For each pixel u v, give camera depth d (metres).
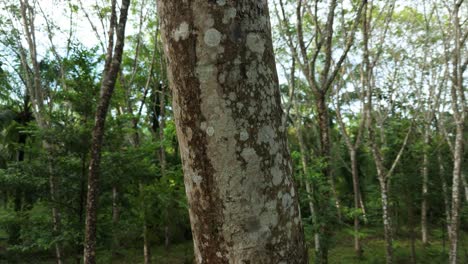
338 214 9.80
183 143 1.52
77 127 7.85
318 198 9.28
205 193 1.46
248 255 1.42
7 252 11.79
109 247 8.23
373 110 16.81
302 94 21.39
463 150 13.03
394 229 16.45
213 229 1.46
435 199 14.02
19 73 14.17
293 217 1.51
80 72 7.80
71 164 7.77
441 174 13.06
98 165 5.95
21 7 11.20
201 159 1.46
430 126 15.29
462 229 16.34
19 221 8.19
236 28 1.44
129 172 8.20
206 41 1.43
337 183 18.95
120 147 8.51
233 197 1.42
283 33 12.11
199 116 1.45
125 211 8.94
